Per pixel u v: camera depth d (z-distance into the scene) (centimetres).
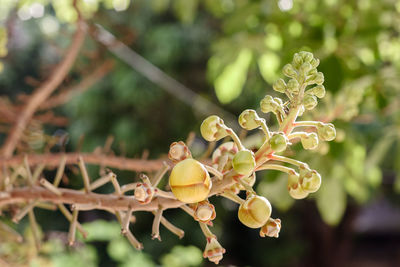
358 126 201
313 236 686
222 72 188
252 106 461
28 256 102
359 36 148
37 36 526
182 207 56
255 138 122
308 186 54
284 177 165
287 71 57
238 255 661
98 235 204
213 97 502
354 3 154
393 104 154
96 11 150
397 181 189
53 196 64
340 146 134
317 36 144
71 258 169
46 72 113
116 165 80
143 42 514
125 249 212
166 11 522
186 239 532
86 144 525
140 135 511
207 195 52
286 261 665
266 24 171
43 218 541
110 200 58
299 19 161
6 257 100
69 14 172
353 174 163
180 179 51
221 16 232
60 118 107
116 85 495
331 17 154
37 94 103
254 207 52
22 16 163
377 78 150
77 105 520
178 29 508
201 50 510
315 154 135
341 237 688
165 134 518
